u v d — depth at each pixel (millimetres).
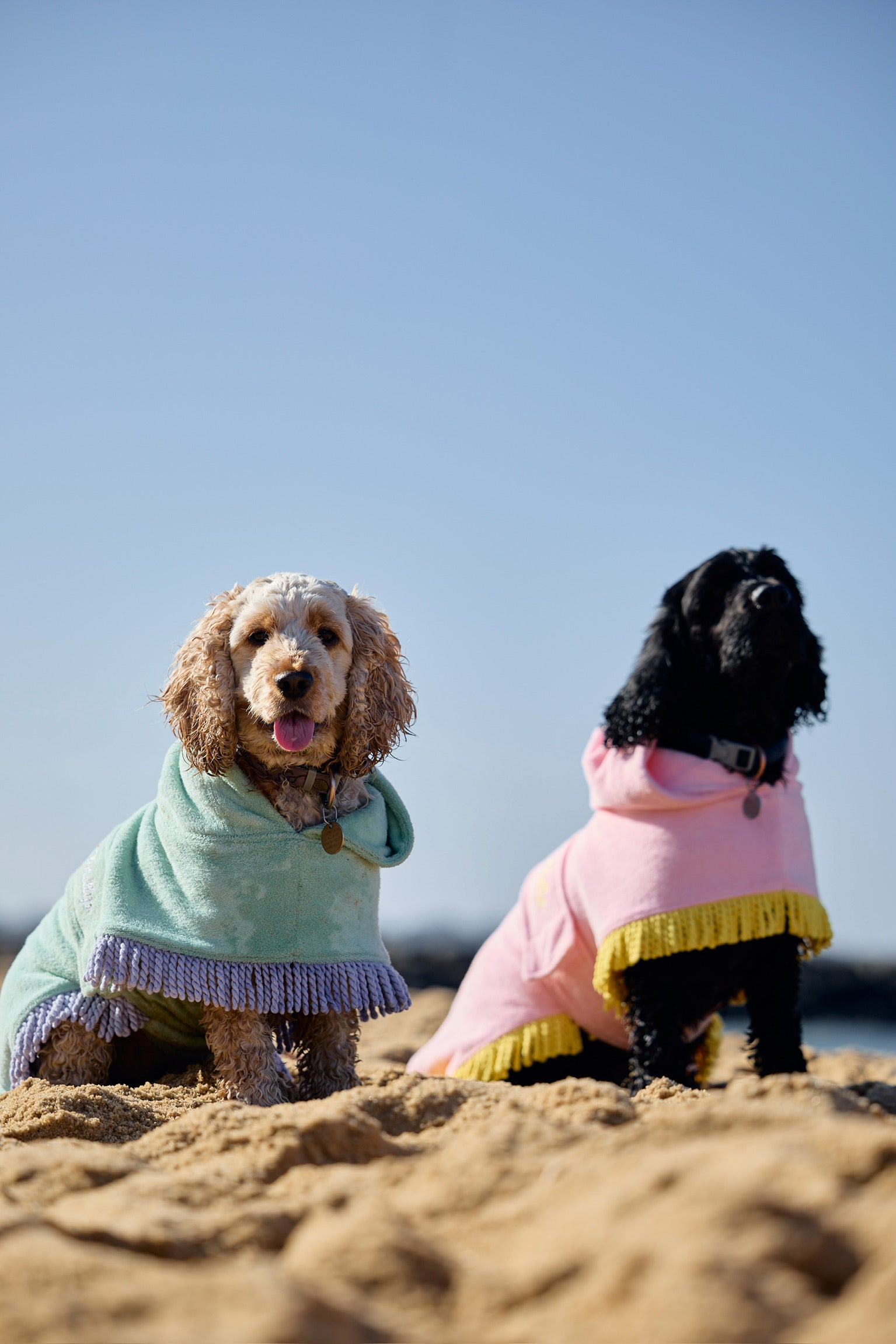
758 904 5102
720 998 5398
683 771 5336
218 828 4613
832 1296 1771
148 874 4688
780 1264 1789
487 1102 3373
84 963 4762
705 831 5219
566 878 5656
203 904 4551
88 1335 1639
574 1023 5652
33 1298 1743
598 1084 3307
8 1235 2041
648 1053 5215
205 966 4473
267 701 4547
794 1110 2723
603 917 5301
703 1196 1960
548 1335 1720
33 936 5227
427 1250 2002
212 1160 2922
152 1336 1630
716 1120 2557
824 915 5246
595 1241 1938
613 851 5387
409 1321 1829
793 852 5254
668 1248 1810
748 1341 1606
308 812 4707
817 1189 1996
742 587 5320
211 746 4656
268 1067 4555
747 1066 6641
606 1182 2234
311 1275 1949
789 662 5316
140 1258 2102
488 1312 1854
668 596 5664
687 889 5141
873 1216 1899
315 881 4625
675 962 5223
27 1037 4785
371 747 4969
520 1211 2234
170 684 4852
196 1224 2250
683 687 5445
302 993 4504
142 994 4688
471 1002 5891
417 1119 3342
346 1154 2908
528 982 5688
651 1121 2734
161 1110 4195
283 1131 2934
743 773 5320
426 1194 2426
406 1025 9492
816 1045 11992
